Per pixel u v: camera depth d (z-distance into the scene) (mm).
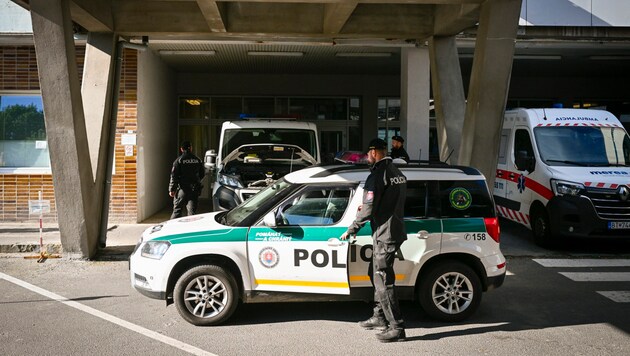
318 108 17938
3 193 12047
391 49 13172
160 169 14789
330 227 5535
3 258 8695
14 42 11836
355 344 5070
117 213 12117
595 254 9383
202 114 17734
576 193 9180
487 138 8992
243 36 10273
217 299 5582
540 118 10672
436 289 5695
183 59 14734
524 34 12266
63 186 8375
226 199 8945
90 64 9406
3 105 12250
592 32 12344
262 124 10641
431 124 17781
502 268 5785
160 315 5887
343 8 8531
